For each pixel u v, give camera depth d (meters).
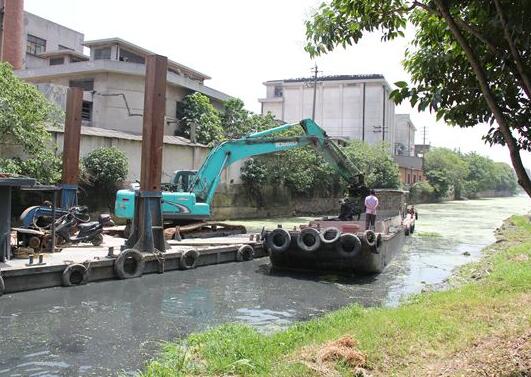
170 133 31.53
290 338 7.04
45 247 13.36
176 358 6.43
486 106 5.01
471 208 56.31
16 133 16.84
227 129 33.34
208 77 39.53
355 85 55.28
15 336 8.05
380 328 6.91
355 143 43.94
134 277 12.95
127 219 17.14
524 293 9.16
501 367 5.08
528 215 36.28
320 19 5.43
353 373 5.27
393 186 43.00
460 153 93.00
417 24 5.43
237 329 7.89
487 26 4.22
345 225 15.83
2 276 10.48
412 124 80.19
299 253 14.55
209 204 18.16
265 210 31.92
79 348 7.56
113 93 30.08
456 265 16.62
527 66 4.26
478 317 7.48
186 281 13.07
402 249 20.64
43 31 37.97
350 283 13.50
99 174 21.02
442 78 5.18
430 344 6.21
